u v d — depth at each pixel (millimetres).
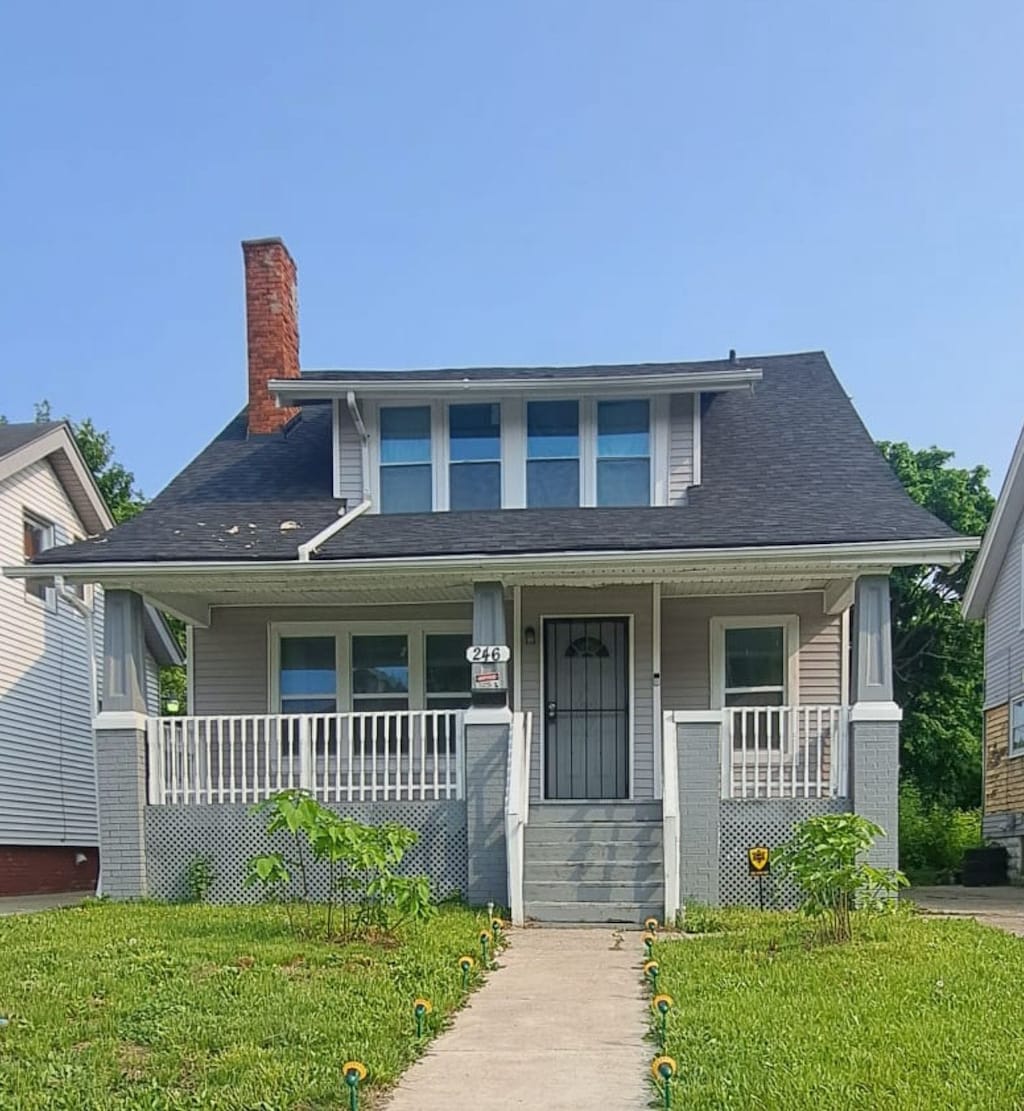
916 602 33219
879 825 10578
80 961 7527
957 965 7332
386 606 13695
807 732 11164
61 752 17719
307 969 7312
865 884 9453
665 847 10336
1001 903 13609
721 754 10945
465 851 11172
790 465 13109
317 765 13266
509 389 12766
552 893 10703
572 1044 5773
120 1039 5688
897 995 6445
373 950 7969
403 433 13203
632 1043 5785
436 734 11484
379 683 13641
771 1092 4676
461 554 11133
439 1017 6195
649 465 12930
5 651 16109
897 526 11016
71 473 18125
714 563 10945
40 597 17266
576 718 13180
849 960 7512
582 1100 4824
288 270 16000
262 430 15383
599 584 12023
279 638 13750
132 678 11625
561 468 13000
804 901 10055
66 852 17781
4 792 15883
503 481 12977
